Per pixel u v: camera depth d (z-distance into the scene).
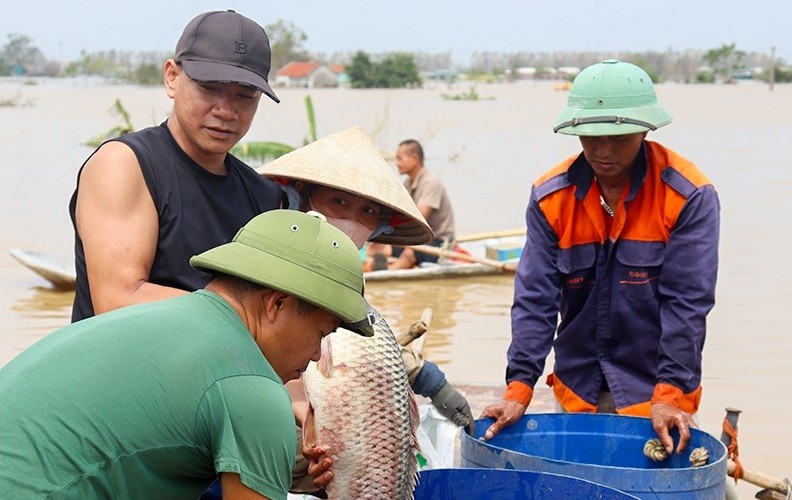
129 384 2.50
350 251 2.70
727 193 19.31
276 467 2.57
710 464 3.78
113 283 3.28
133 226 3.33
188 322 2.59
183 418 2.50
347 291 2.66
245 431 2.53
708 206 4.44
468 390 5.91
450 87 117.44
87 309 3.47
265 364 2.64
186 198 3.45
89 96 78.38
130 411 2.48
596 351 4.77
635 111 4.34
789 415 7.30
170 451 2.51
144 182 3.37
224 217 3.55
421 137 35.62
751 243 13.87
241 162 3.72
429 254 11.96
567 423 4.47
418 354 3.78
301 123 42.56
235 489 2.54
